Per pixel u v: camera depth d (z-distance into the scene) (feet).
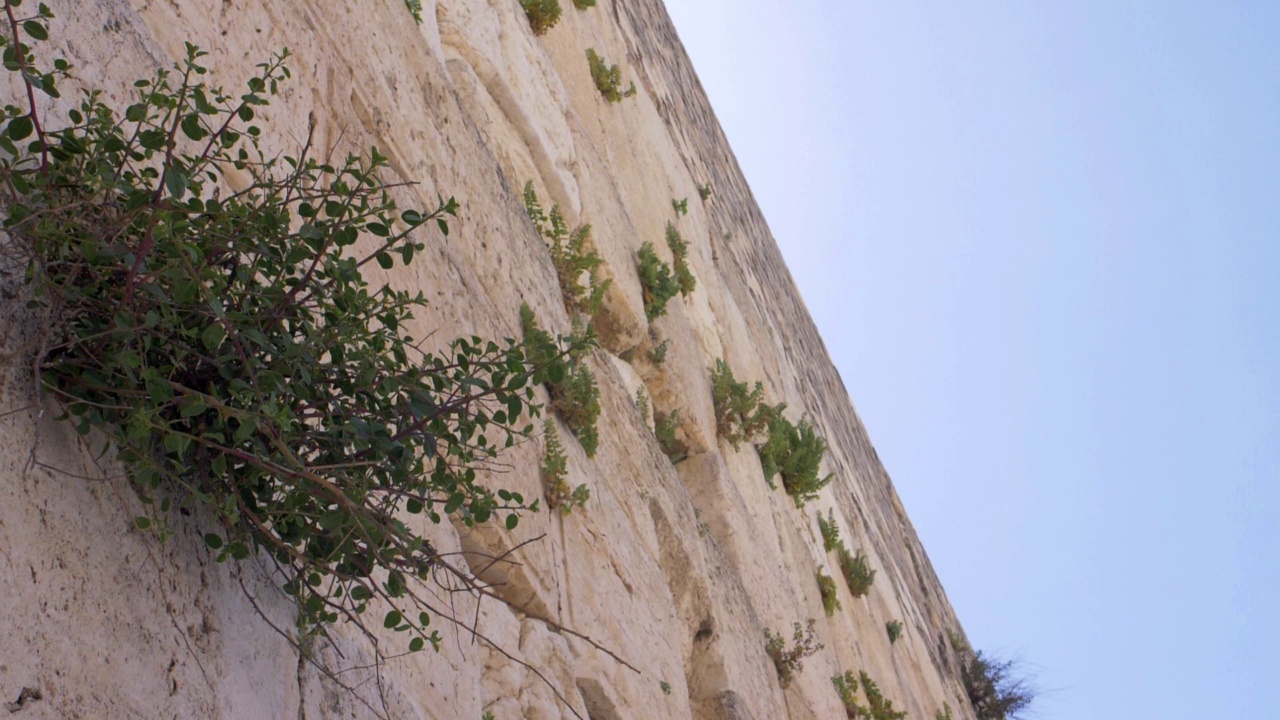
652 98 57.47
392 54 19.56
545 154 30.73
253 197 8.71
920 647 69.41
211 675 8.47
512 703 15.55
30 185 7.27
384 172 17.43
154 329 7.47
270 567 9.83
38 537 7.12
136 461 7.64
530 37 34.73
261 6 14.76
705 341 45.80
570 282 28.37
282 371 8.15
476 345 9.44
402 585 8.82
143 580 8.00
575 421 23.16
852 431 91.81
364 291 9.11
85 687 7.13
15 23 7.23
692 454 36.24
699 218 56.90
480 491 9.23
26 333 7.33
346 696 10.64
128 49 10.17
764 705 29.76
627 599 22.08
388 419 8.91
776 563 39.96
